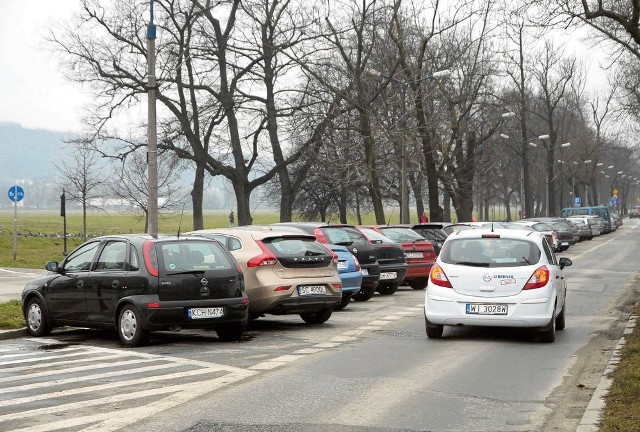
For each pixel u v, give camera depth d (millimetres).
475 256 18953
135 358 16734
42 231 92625
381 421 10883
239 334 19688
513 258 18750
